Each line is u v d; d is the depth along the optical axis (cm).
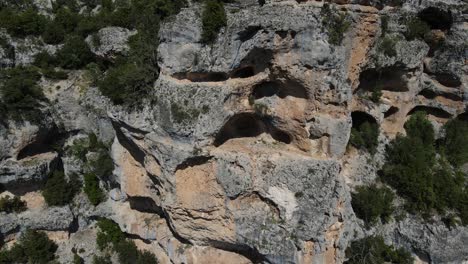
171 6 2861
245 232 2742
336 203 2702
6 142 3092
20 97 3169
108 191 3497
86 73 3666
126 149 3136
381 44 2995
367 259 3044
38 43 3788
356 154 3391
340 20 2606
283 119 2873
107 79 3181
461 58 3266
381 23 2931
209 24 2497
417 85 3412
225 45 2547
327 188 2691
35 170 3189
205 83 2669
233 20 2519
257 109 2845
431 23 3284
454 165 3472
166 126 2662
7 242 3319
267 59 2650
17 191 3325
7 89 3108
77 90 3512
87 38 3791
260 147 2941
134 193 3195
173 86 2647
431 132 3519
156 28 2923
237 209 2758
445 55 3331
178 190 2752
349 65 2897
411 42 3134
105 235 3428
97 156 3419
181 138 2648
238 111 2802
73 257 3328
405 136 3531
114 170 3278
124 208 3406
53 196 3338
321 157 2872
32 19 3800
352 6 2758
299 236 2664
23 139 3145
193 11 2575
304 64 2600
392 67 3139
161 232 3186
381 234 3169
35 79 3519
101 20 3831
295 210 2689
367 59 2981
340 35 2622
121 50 3519
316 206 2669
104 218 3491
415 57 3138
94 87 3497
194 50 2558
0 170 3075
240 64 2633
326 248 2708
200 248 2973
